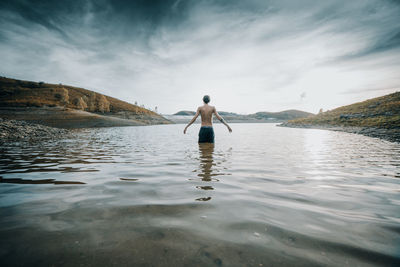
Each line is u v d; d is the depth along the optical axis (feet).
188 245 3.53
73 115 143.13
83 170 10.00
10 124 34.91
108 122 138.72
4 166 10.94
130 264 3.01
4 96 253.24
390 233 3.91
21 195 6.24
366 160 13.07
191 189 6.95
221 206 5.40
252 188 7.09
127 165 11.27
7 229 4.01
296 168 10.54
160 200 5.84
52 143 23.52
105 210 5.06
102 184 7.56
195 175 9.00
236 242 3.62
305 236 3.81
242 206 5.40
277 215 4.82
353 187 7.25
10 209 5.09
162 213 4.91
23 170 9.98
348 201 5.82
